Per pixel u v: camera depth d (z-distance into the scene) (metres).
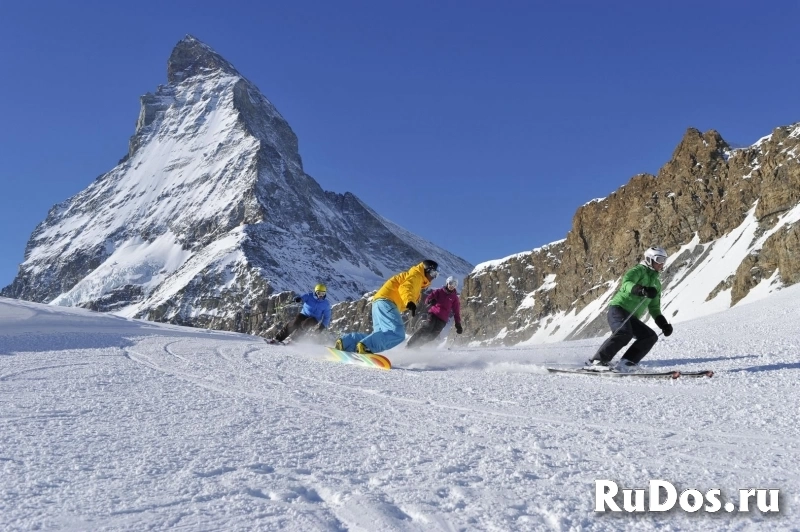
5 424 4.91
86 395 6.45
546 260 144.25
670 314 87.00
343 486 3.34
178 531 2.69
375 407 5.92
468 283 155.12
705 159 109.50
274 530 2.71
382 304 10.98
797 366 8.22
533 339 127.75
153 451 4.07
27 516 2.86
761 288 71.62
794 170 81.25
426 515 2.90
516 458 3.99
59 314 23.56
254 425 4.96
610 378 8.17
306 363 10.29
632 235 114.38
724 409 5.72
